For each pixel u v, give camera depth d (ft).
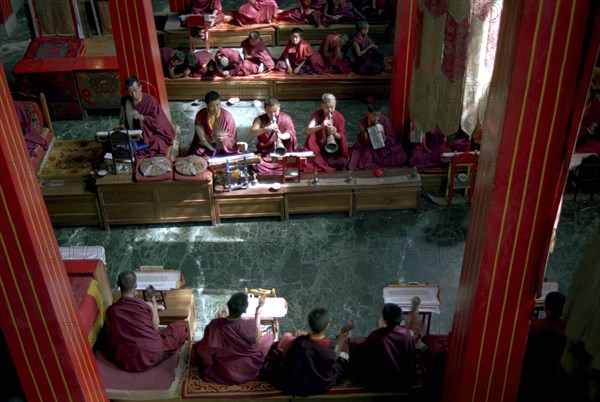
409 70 37.96
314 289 34.35
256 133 37.73
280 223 38.04
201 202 37.32
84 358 24.16
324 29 52.31
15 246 20.35
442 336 28.78
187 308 29.96
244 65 46.98
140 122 38.40
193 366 27.53
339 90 47.32
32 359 22.98
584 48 17.61
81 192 36.81
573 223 37.47
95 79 44.70
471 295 22.06
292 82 46.85
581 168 37.58
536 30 17.54
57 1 48.21
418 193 37.81
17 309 21.67
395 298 27.94
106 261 36.04
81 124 45.80
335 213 38.58
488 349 22.80
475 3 32.30
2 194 19.40
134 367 26.81
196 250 36.58
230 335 26.12
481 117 35.53
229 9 60.44
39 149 39.09
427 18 33.78
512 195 19.80
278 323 32.17
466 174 38.65
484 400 24.13
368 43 46.85
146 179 36.32
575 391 21.62
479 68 34.09
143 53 38.22
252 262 35.81
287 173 38.09
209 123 38.09
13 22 56.70
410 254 36.11
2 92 18.99
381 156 38.86
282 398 26.50
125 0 36.42
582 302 18.84
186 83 46.98
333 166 38.86
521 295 21.63
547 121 18.67
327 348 25.38
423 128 36.88
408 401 26.66
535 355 25.34
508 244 20.63
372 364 25.98
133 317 26.63
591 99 39.17
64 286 22.57
